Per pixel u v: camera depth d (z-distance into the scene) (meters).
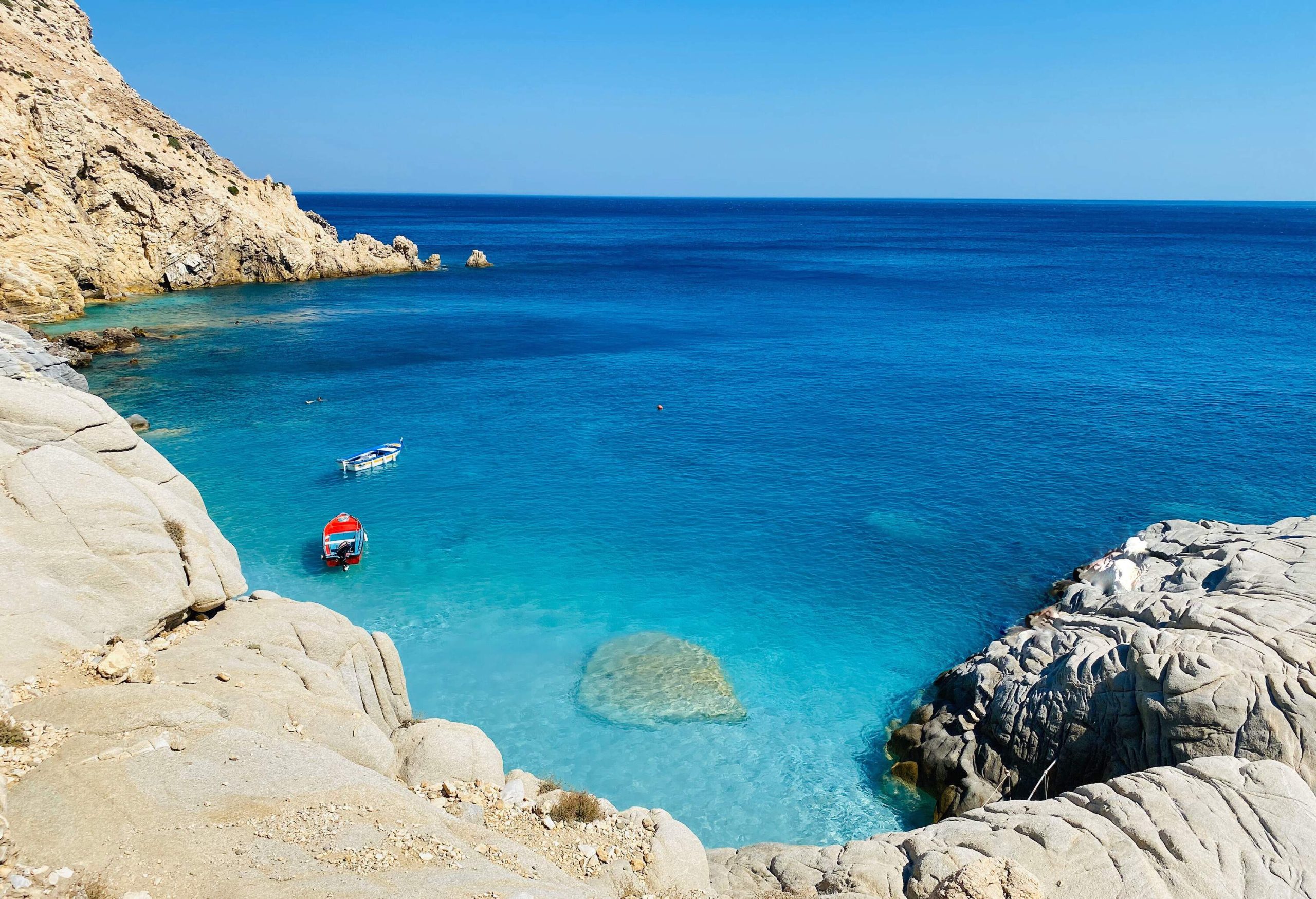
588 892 13.35
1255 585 24.69
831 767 25.92
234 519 42.22
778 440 55.66
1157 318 100.00
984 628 33.56
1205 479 47.72
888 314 105.31
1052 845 16.39
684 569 38.12
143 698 14.76
